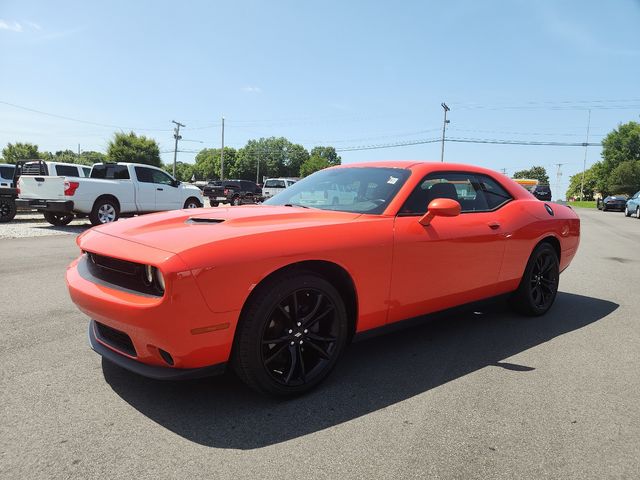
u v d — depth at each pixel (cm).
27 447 218
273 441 230
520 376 316
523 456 222
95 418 246
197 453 218
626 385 305
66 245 882
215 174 12875
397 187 336
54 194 1177
